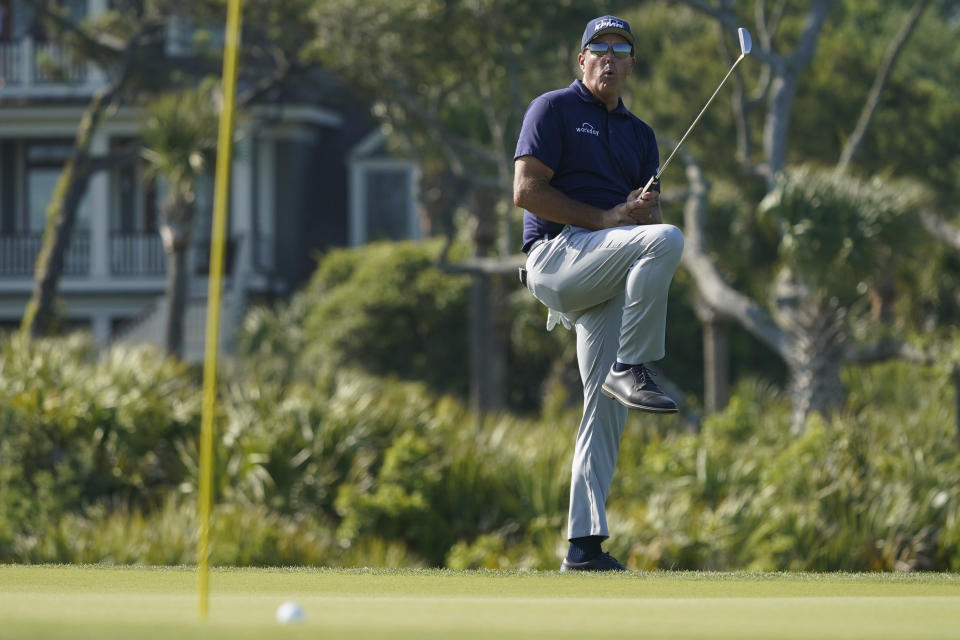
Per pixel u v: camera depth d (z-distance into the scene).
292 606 8.16
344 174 109.75
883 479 43.19
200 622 7.92
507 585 13.55
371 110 78.00
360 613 9.20
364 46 60.25
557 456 45.62
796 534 38.72
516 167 18.38
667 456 44.72
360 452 45.25
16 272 103.31
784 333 53.66
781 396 70.62
